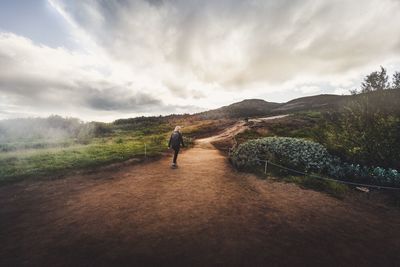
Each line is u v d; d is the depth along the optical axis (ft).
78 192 21.91
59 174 28.12
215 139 100.99
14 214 16.69
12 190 22.26
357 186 23.27
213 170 32.76
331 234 14.20
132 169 32.71
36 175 27.02
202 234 13.85
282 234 14.05
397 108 26.81
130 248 12.19
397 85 28.30
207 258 11.40
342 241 13.38
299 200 20.33
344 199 20.52
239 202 19.69
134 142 71.77
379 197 20.66
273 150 33.22
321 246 12.76
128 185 24.50
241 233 14.06
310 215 17.08
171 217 16.34
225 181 26.73
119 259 11.20
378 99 27.96
